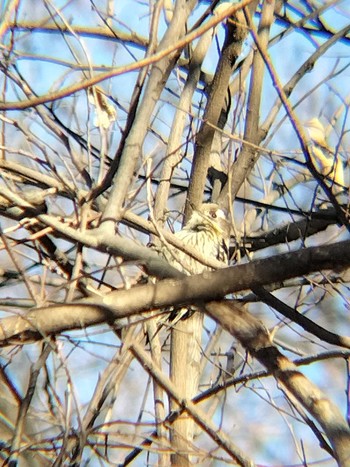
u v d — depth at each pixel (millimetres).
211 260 8016
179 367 8812
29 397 7012
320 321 12297
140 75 7125
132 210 8914
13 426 7574
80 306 6984
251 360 9492
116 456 8164
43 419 7262
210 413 8531
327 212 9906
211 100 9945
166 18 9812
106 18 10258
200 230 10250
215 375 9562
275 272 6891
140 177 9570
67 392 7129
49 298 7824
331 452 7059
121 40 9844
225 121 10703
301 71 10445
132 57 9664
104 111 7629
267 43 10234
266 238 10625
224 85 9906
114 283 9547
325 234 12242
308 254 6832
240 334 7074
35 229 7367
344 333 12297
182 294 7039
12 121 7395
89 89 7574
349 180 9344
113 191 7168
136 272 9453
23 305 7738
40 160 7379
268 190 10875
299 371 6938
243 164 10195
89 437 7473
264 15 10305
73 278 7008
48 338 6879
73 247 8992
